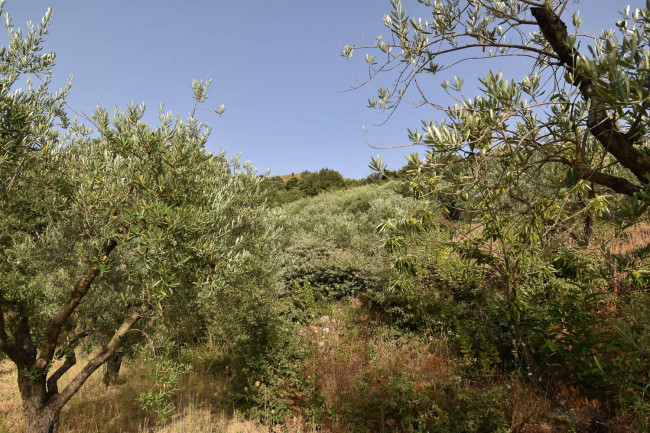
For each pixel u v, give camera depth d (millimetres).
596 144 1810
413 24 2186
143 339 4863
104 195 3025
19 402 5543
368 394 4406
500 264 3709
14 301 3988
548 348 3619
